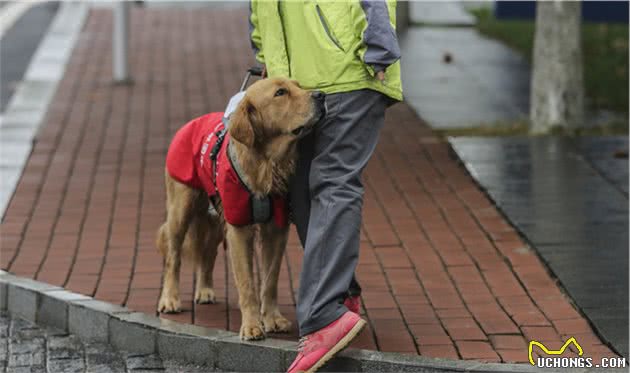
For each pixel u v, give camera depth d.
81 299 8.14
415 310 7.97
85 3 24.77
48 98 15.77
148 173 12.04
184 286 8.63
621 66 18.44
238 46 19.64
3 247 9.54
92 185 11.57
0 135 13.62
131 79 16.80
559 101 13.64
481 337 7.40
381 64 6.76
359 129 6.94
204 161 7.41
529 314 7.84
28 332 8.12
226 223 7.43
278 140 6.82
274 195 7.05
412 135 13.60
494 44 20.61
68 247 9.59
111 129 13.95
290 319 7.82
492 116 14.73
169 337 7.48
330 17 6.93
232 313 7.99
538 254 9.10
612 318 7.60
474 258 9.16
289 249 9.41
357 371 6.90
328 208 6.86
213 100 15.57
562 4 13.56
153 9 24.03
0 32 22.16
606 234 9.55
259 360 7.15
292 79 6.93
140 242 9.73
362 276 8.73
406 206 10.69
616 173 11.56
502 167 11.81
